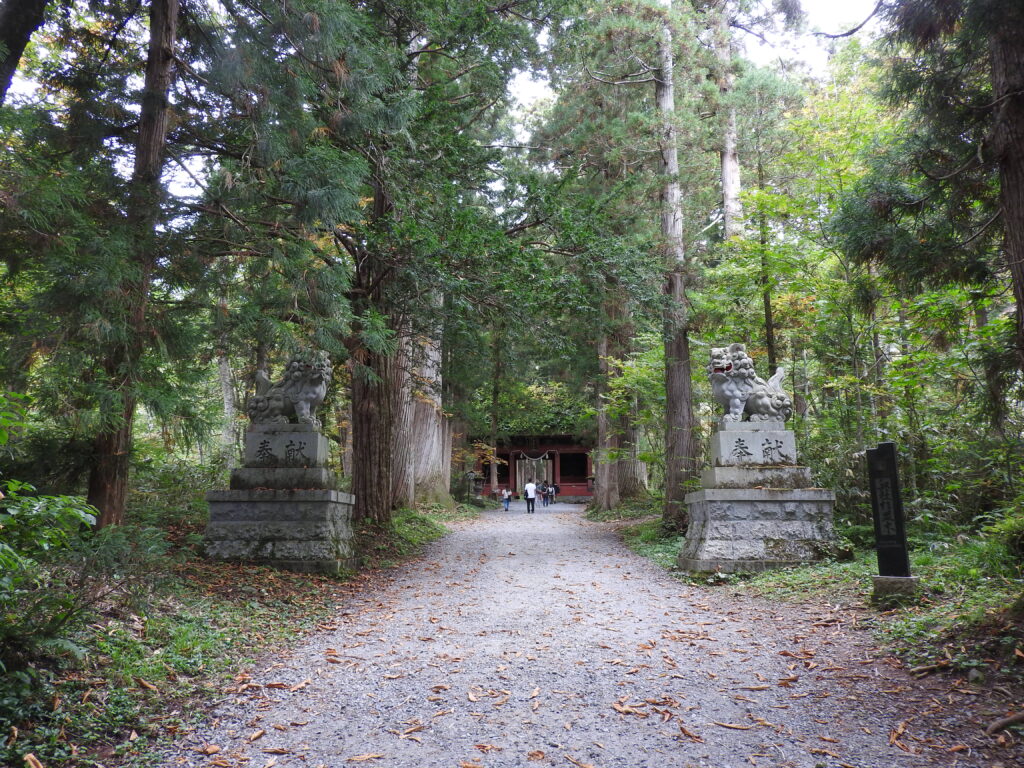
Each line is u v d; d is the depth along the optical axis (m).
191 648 5.18
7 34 6.48
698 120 14.73
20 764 3.23
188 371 7.57
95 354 6.22
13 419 4.20
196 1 7.71
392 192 10.01
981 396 6.72
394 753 3.65
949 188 5.84
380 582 9.37
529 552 13.03
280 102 7.38
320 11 7.15
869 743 3.65
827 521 9.77
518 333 11.28
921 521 9.99
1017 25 4.55
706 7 15.83
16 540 4.05
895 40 5.36
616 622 6.66
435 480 23.17
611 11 15.25
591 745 3.74
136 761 3.47
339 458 23.89
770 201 12.66
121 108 7.56
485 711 4.26
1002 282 6.80
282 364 14.21
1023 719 3.65
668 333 14.35
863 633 5.72
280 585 8.23
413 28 10.79
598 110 17.38
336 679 4.91
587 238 10.53
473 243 9.30
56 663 4.23
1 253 6.17
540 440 40.72
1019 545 7.03
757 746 3.68
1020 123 4.71
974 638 4.82
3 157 5.58
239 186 7.46
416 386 18.05
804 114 13.27
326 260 8.39
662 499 22.58
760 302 15.15
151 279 7.19
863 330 12.09
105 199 7.07
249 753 3.64
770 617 6.75
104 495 6.88
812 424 12.86
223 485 13.55
